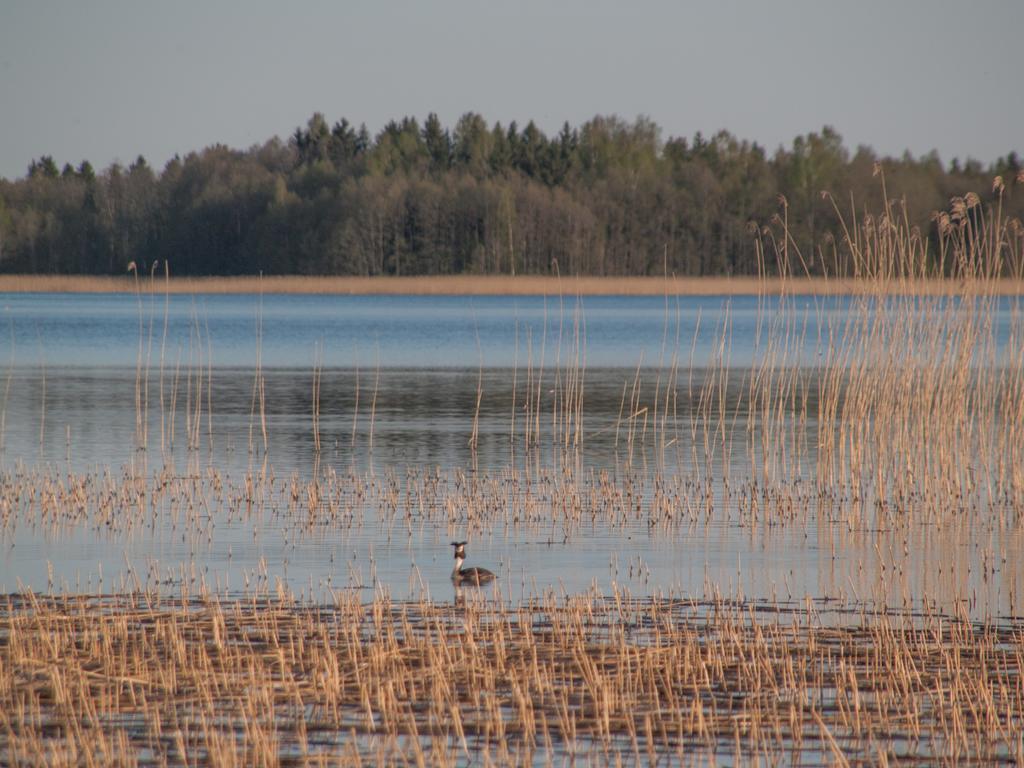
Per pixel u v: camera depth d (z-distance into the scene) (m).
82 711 33.72
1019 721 33.00
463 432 92.38
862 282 71.50
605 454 82.81
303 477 73.06
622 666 37.41
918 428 71.81
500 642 38.56
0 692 34.81
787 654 38.75
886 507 65.38
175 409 104.62
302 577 49.31
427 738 32.12
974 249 68.81
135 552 53.66
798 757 30.78
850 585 48.69
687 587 48.22
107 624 41.59
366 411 104.69
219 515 61.94
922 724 33.00
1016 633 41.59
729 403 110.00
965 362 69.06
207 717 33.28
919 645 39.94
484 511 63.28
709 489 67.88
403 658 37.78
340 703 34.53
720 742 31.89
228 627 41.59
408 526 59.69
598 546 55.88
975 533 59.16
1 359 148.88
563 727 32.62
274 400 111.31
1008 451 71.56
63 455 80.06
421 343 175.38
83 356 154.50
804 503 66.31
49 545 54.88
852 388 70.69
